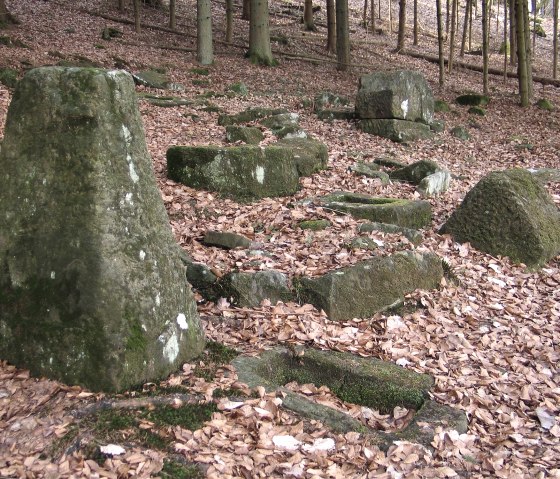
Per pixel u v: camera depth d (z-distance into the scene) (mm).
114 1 25422
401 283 5406
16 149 3510
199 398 3439
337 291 4914
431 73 22312
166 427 3201
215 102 13414
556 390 4414
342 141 11516
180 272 3834
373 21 29516
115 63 15758
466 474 3336
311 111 13977
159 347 3586
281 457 3164
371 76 12781
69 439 3021
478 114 16562
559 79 23500
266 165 7441
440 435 3562
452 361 4613
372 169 9375
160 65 16828
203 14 17875
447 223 7141
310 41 24734
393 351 4535
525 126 15828
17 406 3254
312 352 4285
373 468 3211
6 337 3543
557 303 5969
